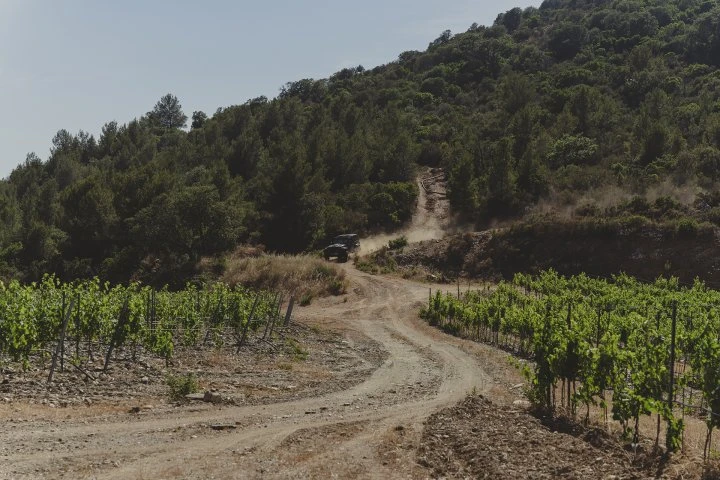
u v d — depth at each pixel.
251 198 71.50
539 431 10.53
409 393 15.20
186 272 46.22
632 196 51.72
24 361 14.07
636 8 151.12
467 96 122.75
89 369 15.15
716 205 45.97
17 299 15.98
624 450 9.33
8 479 7.47
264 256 50.88
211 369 16.97
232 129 103.56
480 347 24.02
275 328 26.77
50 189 76.38
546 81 110.81
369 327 29.92
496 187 62.09
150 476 7.89
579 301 30.11
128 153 102.88
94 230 58.56
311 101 153.62
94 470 8.04
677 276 41.00
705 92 85.75
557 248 46.16
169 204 47.84
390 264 49.59
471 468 8.54
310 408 12.89
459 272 47.53
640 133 70.81
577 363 11.75
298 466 8.55
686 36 119.62
